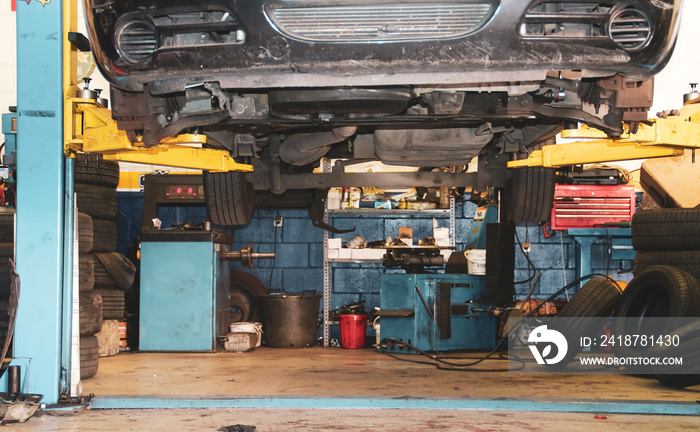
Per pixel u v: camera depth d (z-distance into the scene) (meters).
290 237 6.62
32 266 2.79
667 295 4.04
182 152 3.64
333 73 2.41
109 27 2.41
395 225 6.61
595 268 6.61
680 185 5.82
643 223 4.54
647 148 3.48
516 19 2.33
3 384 2.74
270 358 5.07
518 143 3.86
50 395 2.76
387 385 3.46
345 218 6.59
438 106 2.80
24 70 2.82
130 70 2.47
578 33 2.43
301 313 6.05
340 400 2.82
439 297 5.38
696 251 4.22
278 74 2.47
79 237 3.71
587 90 2.87
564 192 6.02
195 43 2.49
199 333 5.59
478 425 2.44
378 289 6.56
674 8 2.42
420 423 2.47
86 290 3.79
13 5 6.44
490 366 4.45
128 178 6.68
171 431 2.31
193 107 2.92
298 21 2.35
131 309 6.04
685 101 3.60
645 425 2.47
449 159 3.96
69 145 2.91
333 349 5.92
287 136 4.13
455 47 2.34
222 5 2.35
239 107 2.94
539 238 6.63
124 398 2.85
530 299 6.23
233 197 4.29
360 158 4.48
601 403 2.77
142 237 5.67
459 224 6.59
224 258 5.89
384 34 2.33
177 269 5.63
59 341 2.79
